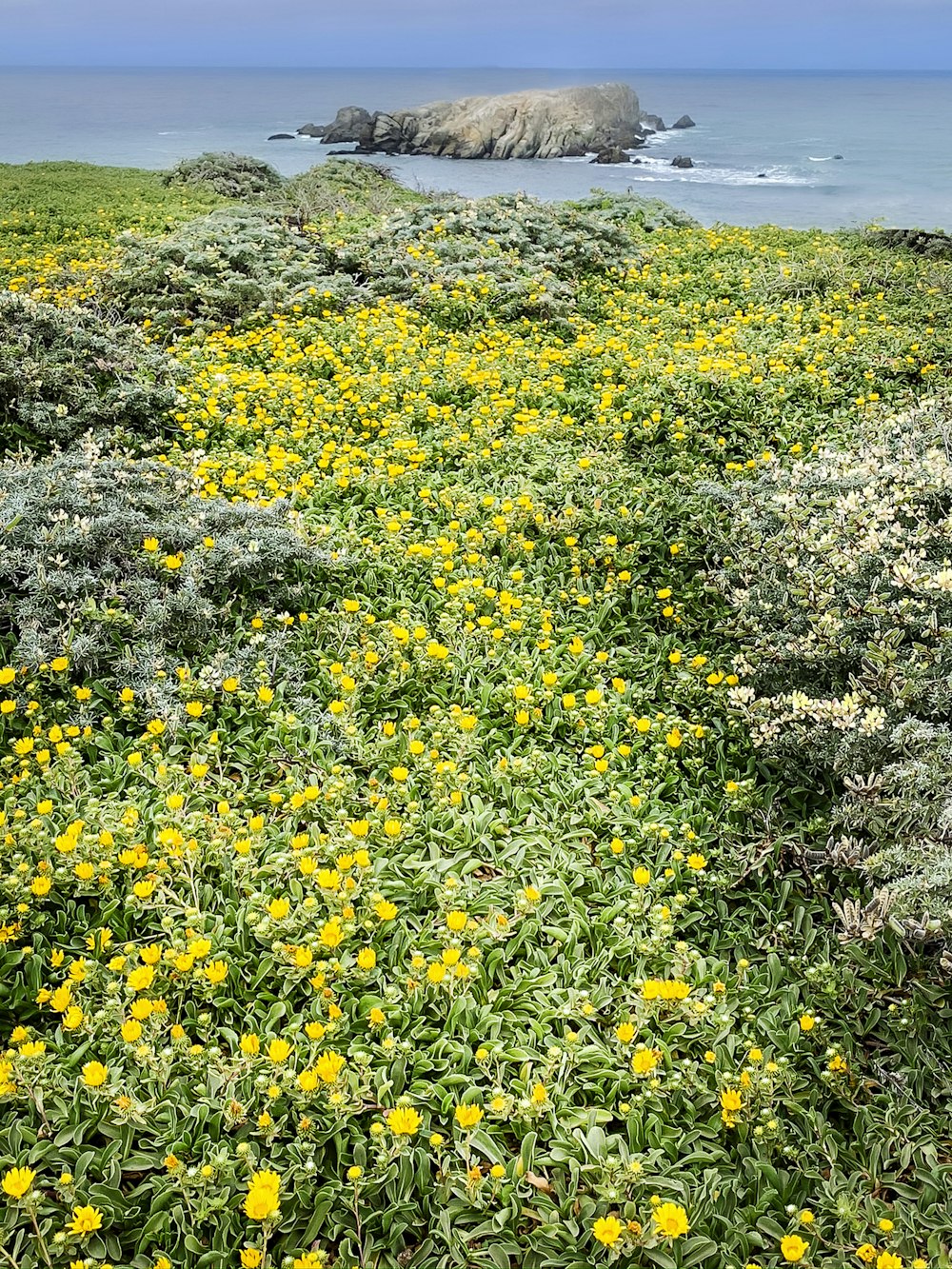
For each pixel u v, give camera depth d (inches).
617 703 172.1
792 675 166.9
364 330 321.1
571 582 207.0
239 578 193.6
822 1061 116.0
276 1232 97.0
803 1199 102.6
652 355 310.7
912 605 155.6
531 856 141.3
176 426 268.5
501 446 255.8
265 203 665.6
